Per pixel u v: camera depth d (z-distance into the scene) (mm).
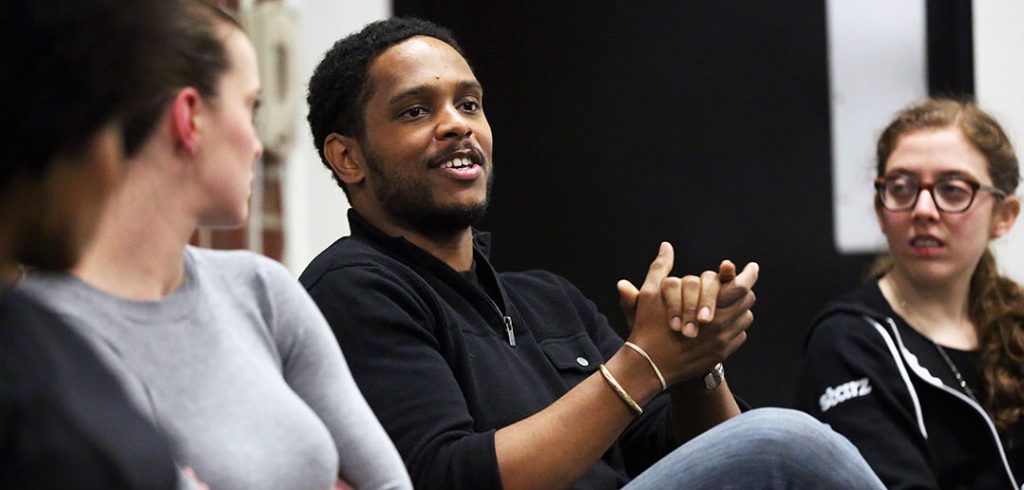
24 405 2807
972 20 10789
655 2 11250
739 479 4547
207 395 3656
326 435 3816
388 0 10570
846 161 11133
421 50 5609
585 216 11242
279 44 9328
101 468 2836
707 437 4648
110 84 3303
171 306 3691
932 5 11023
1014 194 7262
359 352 5031
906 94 11062
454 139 5500
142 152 3512
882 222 7262
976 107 7383
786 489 4543
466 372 5215
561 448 4809
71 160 3330
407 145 5492
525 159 11250
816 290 11117
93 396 2939
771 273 11141
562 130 11234
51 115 3221
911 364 6922
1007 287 7219
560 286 6109
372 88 5574
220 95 3684
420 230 5574
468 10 11156
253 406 3709
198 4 3691
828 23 11125
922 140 7137
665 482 4605
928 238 7051
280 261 9508
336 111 5703
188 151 3604
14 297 3053
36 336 2951
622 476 5562
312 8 9805
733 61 11188
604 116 11250
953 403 6859
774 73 11180
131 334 3574
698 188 11195
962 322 7195
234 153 3727
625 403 4938
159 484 2939
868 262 11094
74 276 3512
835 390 6977
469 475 4719
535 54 11258
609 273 11211
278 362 4012
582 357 5789
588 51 11266
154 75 3422
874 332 7051
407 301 5156
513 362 5438
